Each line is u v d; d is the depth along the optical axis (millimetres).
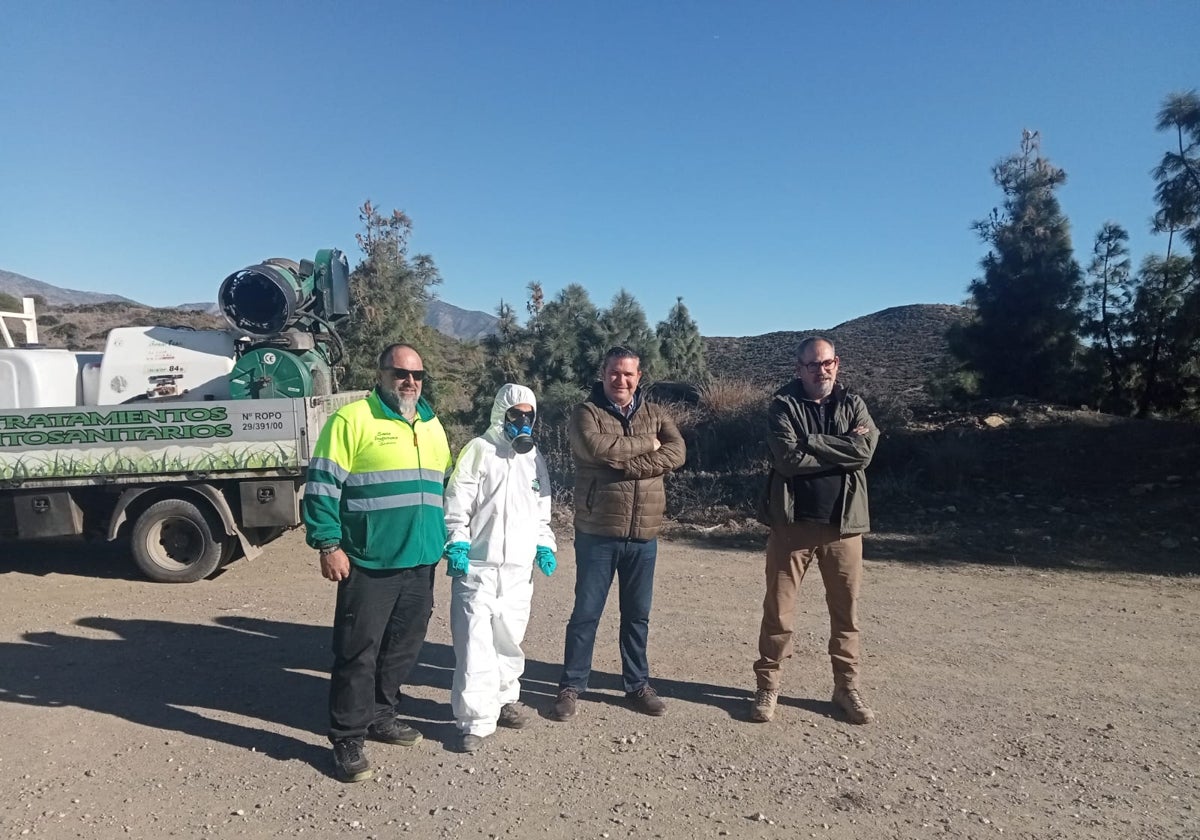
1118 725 4613
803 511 4527
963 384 16297
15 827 3527
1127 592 7418
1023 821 3602
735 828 3535
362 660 4020
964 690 5121
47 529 7961
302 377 8328
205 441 7930
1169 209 12461
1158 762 4164
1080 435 12883
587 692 5066
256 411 7941
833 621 4738
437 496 4277
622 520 4602
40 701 4914
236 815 3641
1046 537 9344
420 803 3744
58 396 8469
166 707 4836
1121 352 15727
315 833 3494
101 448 7867
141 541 7891
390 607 4145
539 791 3850
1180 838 3475
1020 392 15898
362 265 16453
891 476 11789
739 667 5523
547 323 15828
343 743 3975
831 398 4645
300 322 9031
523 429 4383
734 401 14469
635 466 4551
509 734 4469
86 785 3902
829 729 4551
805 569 4688
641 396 4797
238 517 8141
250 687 5156
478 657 4316
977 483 11594
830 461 4453
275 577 8164
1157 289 15250
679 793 3832
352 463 4094
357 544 4051
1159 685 5215
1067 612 6809
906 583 7730
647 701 4734
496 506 4414
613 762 4145
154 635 6219
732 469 12445
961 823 3582
